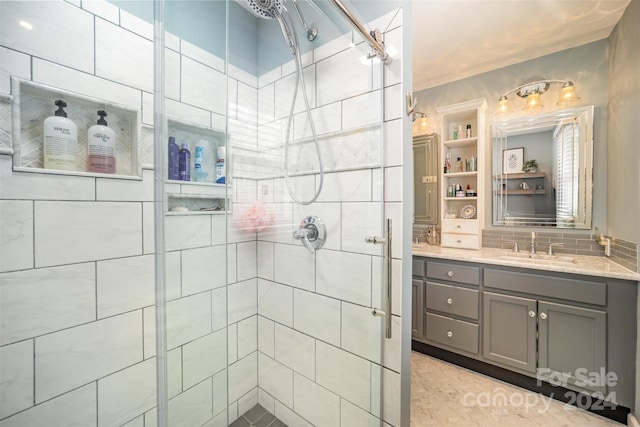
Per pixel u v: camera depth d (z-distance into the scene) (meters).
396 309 1.04
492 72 2.20
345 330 1.15
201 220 1.07
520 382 1.67
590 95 1.83
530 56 2.00
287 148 1.28
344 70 1.11
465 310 1.83
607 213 1.76
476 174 2.20
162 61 0.96
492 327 1.73
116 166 0.94
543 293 1.56
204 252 1.08
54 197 0.80
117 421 0.94
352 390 1.14
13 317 0.74
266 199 1.35
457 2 1.47
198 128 1.08
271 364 1.38
